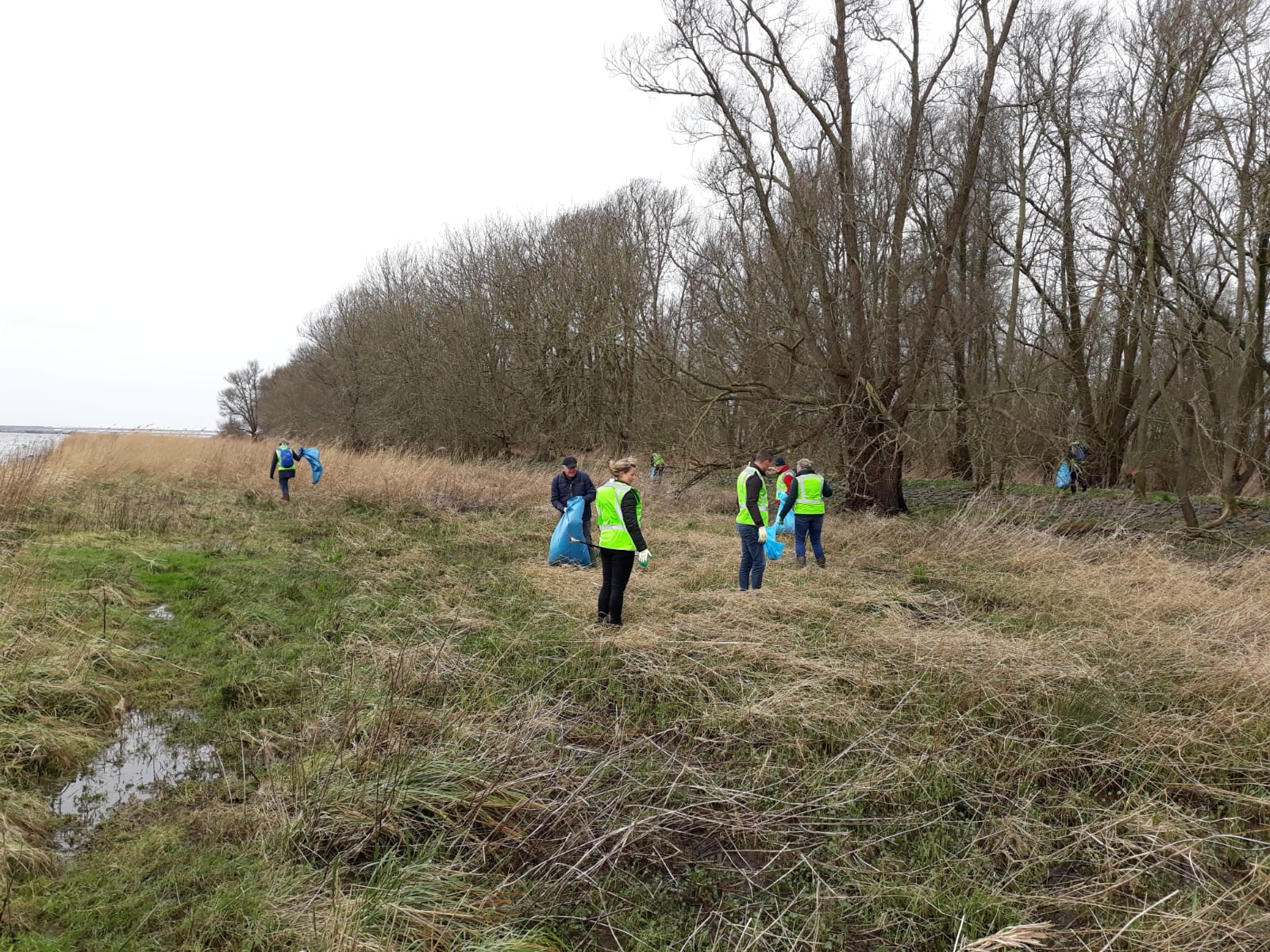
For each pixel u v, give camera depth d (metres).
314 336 41.41
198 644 5.57
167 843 3.08
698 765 4.02
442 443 31.27
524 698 4.79
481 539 10.53
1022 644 5.62
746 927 2.77
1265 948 2.69
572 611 6.73
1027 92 18.14
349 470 16.30
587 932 2.77
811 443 15.68
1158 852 3.28
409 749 3.92
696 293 19.95
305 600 6.96
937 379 19.92
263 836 3.12
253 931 2.55
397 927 2.67
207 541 9.29
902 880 3.10
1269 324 14.66
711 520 13.33
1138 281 13.66
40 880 2.80
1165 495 16.94
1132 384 20.20
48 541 8.35
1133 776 3.95
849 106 14.70
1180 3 11.91
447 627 6.25
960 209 14.38
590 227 29.86
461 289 32.44
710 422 16.83
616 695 4.96
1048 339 21.38
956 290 20.33
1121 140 13.19
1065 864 3.25
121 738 4.11
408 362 32.16
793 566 9.09
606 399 27.88
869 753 4.16
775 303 17.56
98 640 5.14
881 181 18.14
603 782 3.82
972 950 2.63
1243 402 15.41
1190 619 6.50
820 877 3.12
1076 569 8.70
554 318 28.72
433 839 3.21
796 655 5.56
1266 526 12.36
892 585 8.03
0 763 3.56
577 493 9.17
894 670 5.32
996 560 9.52
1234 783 3.90
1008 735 4.31
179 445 23.08
